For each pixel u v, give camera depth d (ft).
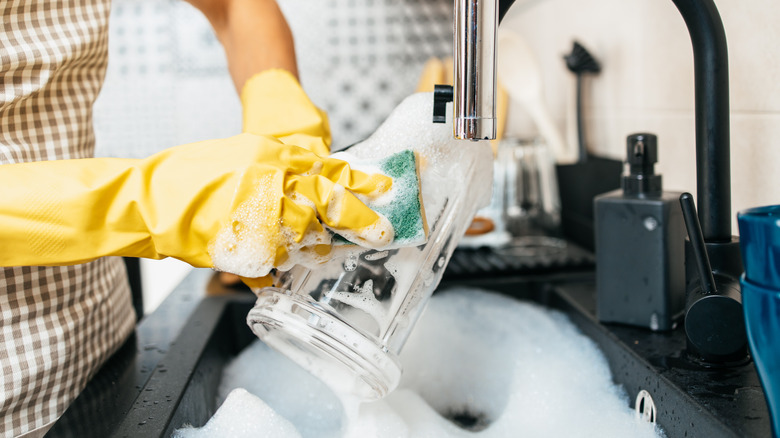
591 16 3.25
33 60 1.72
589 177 3.22
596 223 2.07
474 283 2.78
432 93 1.54
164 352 2.14
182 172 1.41
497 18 1.26
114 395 1.78
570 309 2.41
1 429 1.71
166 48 5.82
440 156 1.48
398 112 1.53
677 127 2.41
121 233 1.44
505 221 3.29
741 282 1.16
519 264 2.90
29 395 1.73
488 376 2.23
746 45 1.95
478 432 1.89
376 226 1.33
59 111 1.86
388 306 1.46
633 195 2.01
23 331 1.71
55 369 1.78
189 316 2.49
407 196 1.38
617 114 2.97
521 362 2.18
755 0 1.89
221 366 2.36
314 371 1.62
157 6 5.76
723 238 1.67
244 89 2.04
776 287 1.07
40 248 1.40
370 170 1.42
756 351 1.13
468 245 3.22
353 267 1.45
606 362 2.03
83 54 1.87
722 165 1.64
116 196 1.43
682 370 1.66
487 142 1.59
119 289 2.23
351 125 5.97
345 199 1.34
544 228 3.29
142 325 2.44
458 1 1.26
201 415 1.94
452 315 2.59
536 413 1.88
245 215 1.35
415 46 5.87
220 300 2.70
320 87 5.90
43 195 1.39
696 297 1.64
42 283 1.75
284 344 1.60
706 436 1.41
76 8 1.84
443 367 2.33
